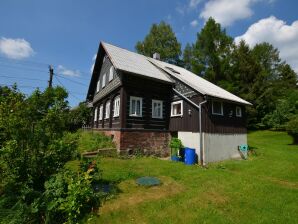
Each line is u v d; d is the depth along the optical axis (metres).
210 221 6.04
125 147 14.23
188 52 40.69
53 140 7.19
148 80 16.56
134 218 6.17
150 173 10.20
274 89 39.69
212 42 36.84
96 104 23.36
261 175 11.52
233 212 6.63
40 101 7.51
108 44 20.00
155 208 6.70
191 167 11.93
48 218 5.60
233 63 39.62
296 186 9.66
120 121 14.77
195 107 15.25
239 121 18.03
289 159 15.59
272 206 7.08
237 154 17.05
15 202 6.08
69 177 6.86
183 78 17.11
